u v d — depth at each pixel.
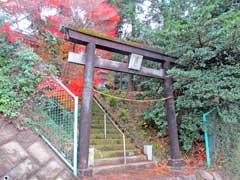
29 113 4.64
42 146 4.24
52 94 4.84
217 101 5.95
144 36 8.48
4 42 5.60
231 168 5.82
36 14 7.53
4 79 4.85
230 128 6.24
